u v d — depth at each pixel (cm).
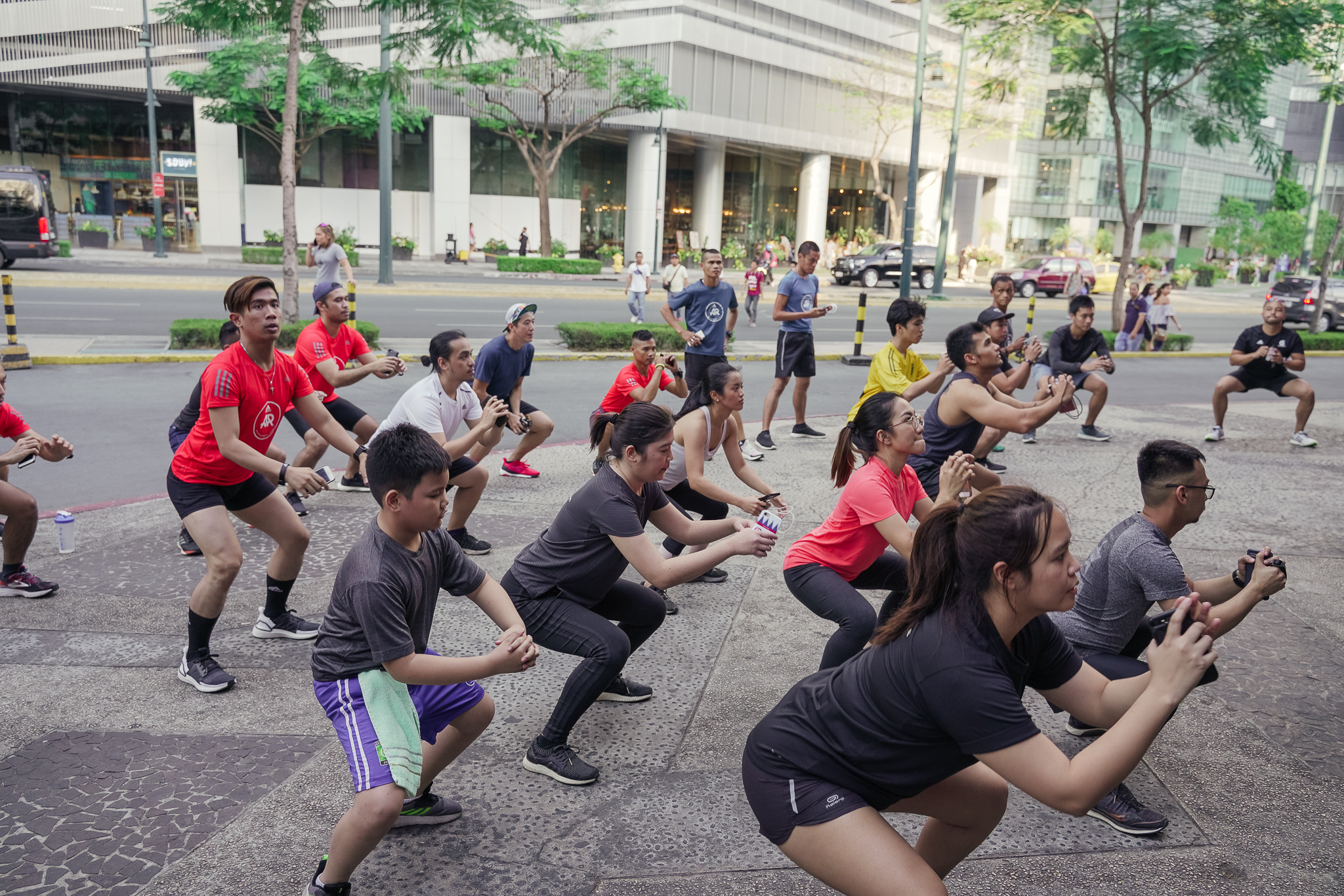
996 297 877
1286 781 375
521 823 336
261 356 434
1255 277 5631
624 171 4562
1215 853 327
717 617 530
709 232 4444
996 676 207
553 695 437
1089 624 366
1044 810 353
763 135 4344
